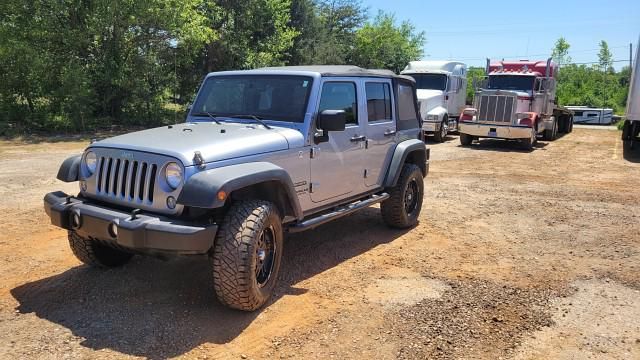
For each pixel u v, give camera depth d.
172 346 3.80
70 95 19.52
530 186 10.53
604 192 9.98
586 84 50.03
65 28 20.17
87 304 4.46
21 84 19.64
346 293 4.84
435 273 5.43
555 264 5.79
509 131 17.11
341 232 6.87
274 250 4.50
